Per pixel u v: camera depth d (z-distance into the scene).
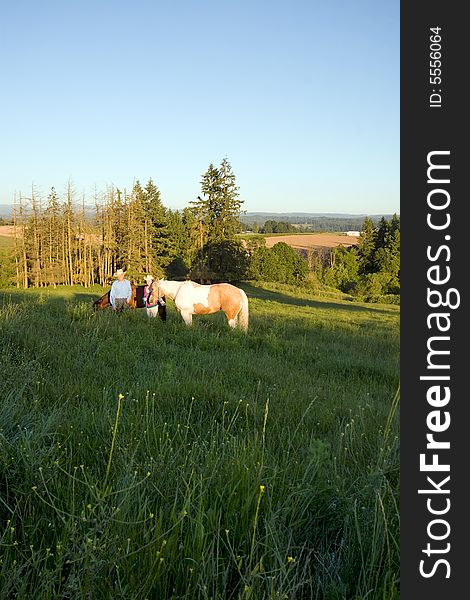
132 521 2.50
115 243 72.31
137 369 7.31
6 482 2.89
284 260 84.00
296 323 21.17
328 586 2.31
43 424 3.70
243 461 3.08
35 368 6.01
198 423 4.66
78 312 12.70
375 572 2.37
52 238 70.75
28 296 23.53
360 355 12.44
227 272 67.12
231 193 66.94
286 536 2.64
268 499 2.77
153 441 3.88
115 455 3.41
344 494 2.97
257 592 2.09
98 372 6.69
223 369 7.99
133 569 2.21
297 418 5.36
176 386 5.98
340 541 2.80
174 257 76.50
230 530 2.59
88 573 2.00
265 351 11.03
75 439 3.74
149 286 14.49
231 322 14.70
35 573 2.19
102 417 4.21
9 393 4.54
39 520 2.57
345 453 3.72
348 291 89.50
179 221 78.31
